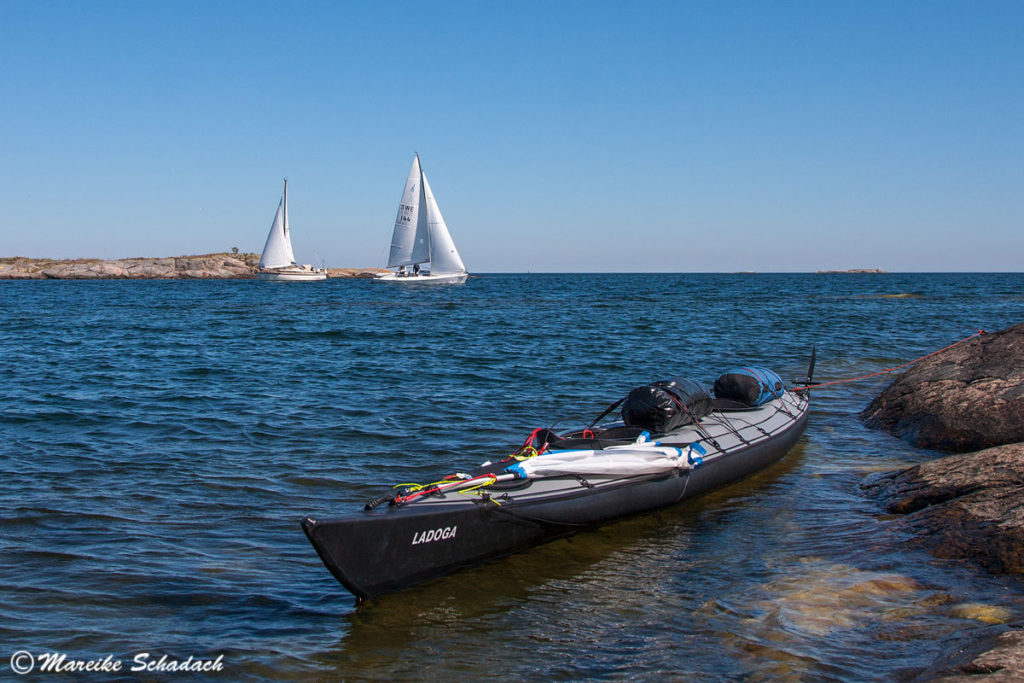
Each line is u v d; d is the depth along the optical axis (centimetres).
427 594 666
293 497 914
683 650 557
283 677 528
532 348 2600
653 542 786
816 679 507
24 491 915
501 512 721
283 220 11369
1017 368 1191
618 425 1026
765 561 724
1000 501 732
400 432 1268
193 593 656
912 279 15362
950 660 494
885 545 736
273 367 2098
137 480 970
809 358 2309
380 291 7969
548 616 621
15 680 516
